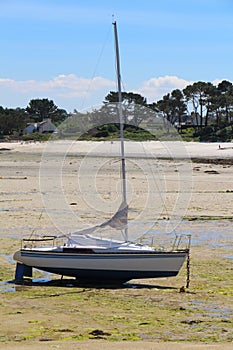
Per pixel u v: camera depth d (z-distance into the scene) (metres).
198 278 21.92
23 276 21.75
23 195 49.00
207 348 13.84
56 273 21.62
